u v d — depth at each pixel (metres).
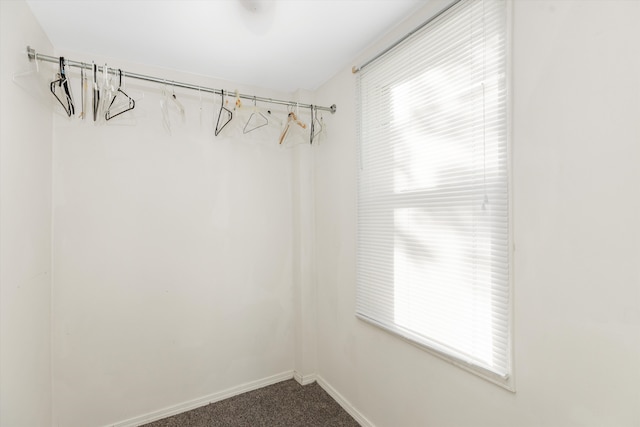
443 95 1.45
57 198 1.82
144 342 2.06
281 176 2.56
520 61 1.14
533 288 1.11
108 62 1.99
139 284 2.04
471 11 1.31
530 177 1.11
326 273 2.39
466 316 1.34
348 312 2.14
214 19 1.62
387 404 1.80
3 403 1.21
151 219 2.08
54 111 1.82
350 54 2.00
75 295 1.87
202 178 2.25
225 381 2.32
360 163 2.00
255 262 2.44
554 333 1.05
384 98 1.81
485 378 1.27
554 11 1.04
